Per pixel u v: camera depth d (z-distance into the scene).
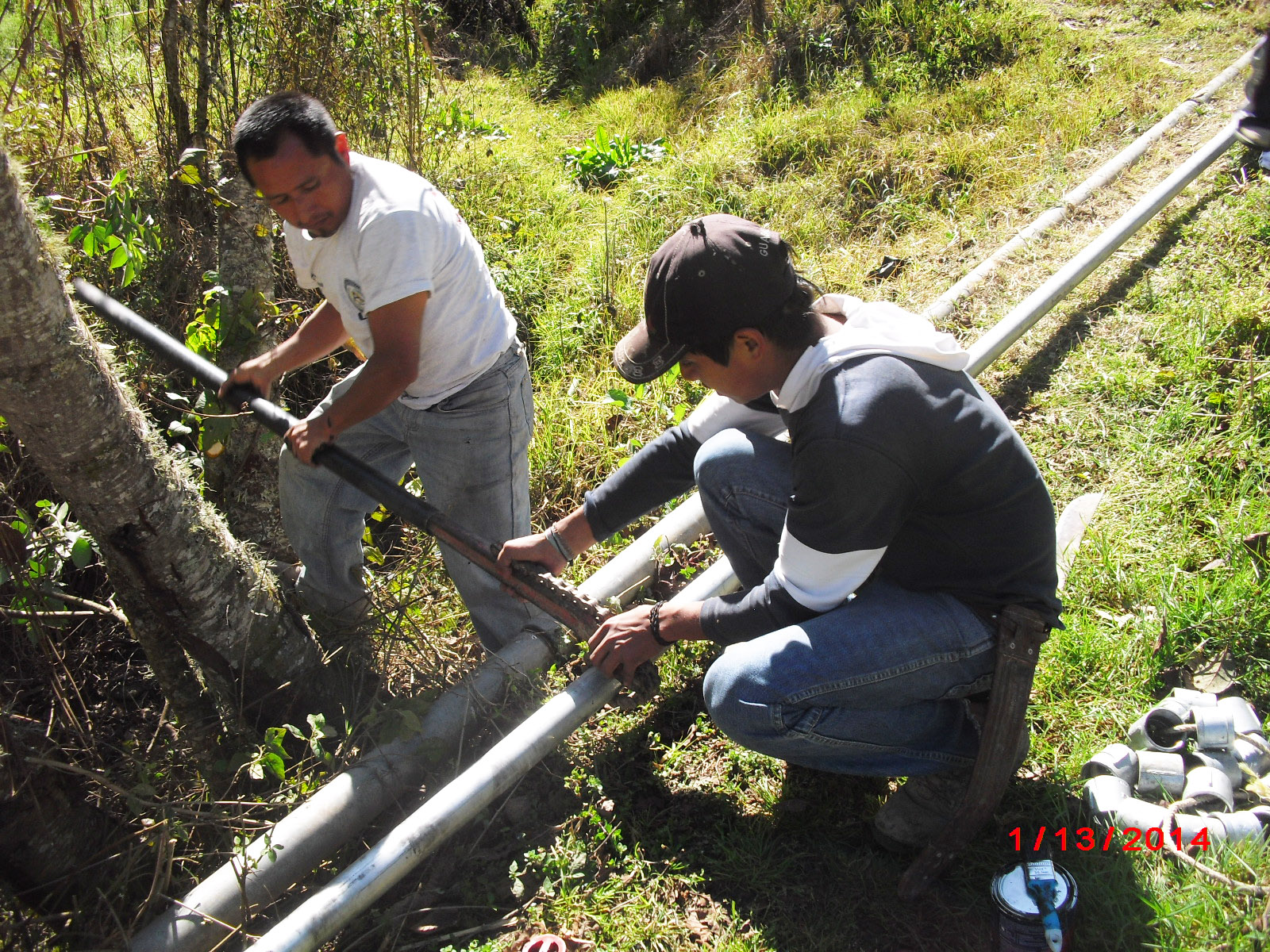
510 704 2.66
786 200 5.14
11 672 2.71
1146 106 5.50
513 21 9.27
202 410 3.05
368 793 2.36
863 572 1.97
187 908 2.12
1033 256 4.38
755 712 2.11
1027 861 2.18
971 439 1.91
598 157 5.98
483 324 2.45
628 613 2.29
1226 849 2.10
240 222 3.30
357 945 2.17
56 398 1.98
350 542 2.77
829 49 6.63
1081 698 2.57
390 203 2.20
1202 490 3.12
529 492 2.89
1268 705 2.53
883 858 2.27
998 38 6.36
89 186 3.87
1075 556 2.88
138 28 4.17
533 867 2.29
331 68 4.36
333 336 2.65
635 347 2.09
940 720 2.16
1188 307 3.85
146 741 2.69
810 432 1.87
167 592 2.30
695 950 2.11
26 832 2.08
